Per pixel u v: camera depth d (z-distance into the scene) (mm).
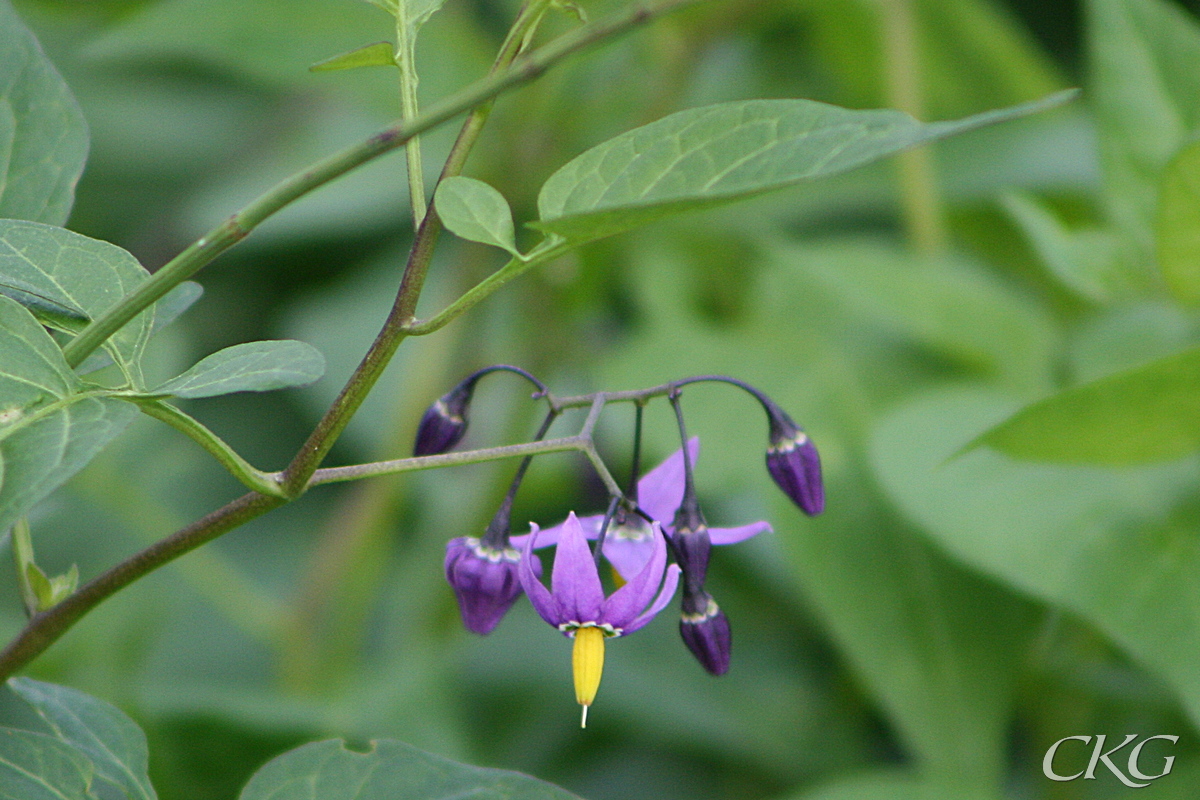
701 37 643
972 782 512
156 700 519
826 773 542
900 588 526
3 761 445
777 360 606
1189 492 513
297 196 436
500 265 636
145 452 603
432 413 467
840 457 545
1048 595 503
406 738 526
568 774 551
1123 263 539
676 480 467
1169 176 499
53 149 467
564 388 666
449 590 590
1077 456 502
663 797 551
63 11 650
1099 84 542
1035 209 543
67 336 458
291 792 450
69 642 538
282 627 563
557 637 562
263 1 600
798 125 434
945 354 598
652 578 453
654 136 438
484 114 442
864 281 578
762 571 586
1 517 424
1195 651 497
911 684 519
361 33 616
